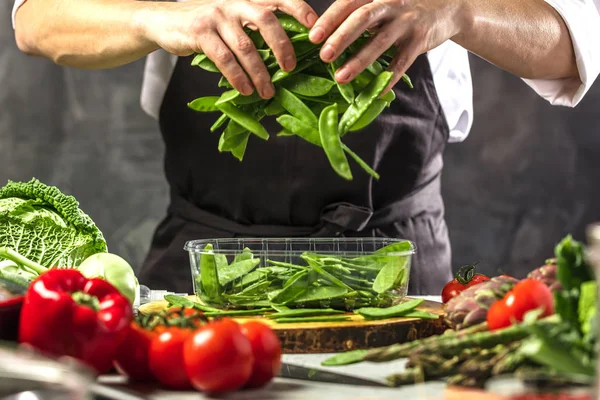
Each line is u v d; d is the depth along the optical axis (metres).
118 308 0.80
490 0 1.30
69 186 2.79
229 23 1.02
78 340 0.77
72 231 1.22
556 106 2.64
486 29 1.27
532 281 0.83
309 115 0.99
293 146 1.51
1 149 2.77
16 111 2.76
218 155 1.57
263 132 0.99
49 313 0.77
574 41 1.41
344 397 0.79
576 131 2.65
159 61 1.67
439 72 1.62
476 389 0.72
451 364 0.79
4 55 2.73
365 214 1.52
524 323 0.77
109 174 2.80
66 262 1.20
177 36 1.13
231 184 1.57
